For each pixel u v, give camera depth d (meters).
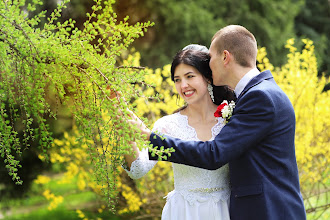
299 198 2.31
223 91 2.64
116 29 1.99
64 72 2.02
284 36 10.98
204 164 2.20
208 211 2.49
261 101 2.22
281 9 10.95
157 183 5.02
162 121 2.67
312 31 14.24
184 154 2.20
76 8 7.21
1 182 5.81
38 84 1.97
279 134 2.25
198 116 2.65
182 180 2.56
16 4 1.91
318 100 5.38
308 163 4.79
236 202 2.32
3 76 1.97
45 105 2.11
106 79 1.96
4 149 2.07
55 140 4.86
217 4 10.28
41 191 6.27
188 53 2.55
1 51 1.93
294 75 5.08
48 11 6.64
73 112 2.07
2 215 6.51
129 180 5.18
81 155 4.93
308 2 15.25
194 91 2.56
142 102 4.71
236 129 2.23
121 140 2.00
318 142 4.89
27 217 6.41
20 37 1.87
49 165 5.95
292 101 4.90
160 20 9.30
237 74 2.38
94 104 2.00
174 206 2.56
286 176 2.28
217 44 2.41
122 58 5.77
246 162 2.27
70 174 4.96
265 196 2.21
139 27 1.98
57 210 6.47
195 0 9.92
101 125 2.14
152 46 9.41
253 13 10.57
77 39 1.96
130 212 5.39
